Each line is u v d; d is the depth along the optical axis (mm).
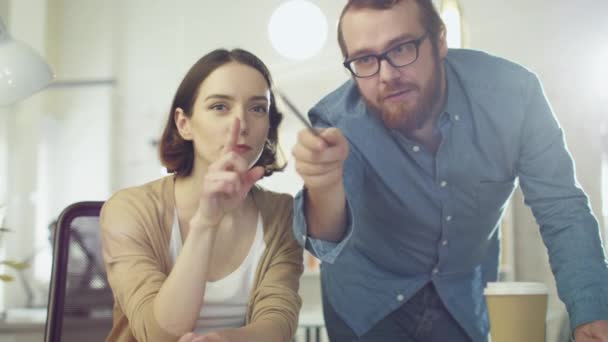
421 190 1471
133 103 4730
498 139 1457
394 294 1577
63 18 4887
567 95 3863
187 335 1021
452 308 1569
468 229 1533
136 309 1140
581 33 3895
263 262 1310
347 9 1284
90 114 4777
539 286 1047
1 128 4480
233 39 4566
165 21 4719
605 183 3723
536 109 1458
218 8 4621
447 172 1452
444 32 1356
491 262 1701
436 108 1414
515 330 1031
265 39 4500
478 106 1443
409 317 1595
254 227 1340
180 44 4684
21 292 4344
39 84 1733
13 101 1727
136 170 4672
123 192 1336
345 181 1393
